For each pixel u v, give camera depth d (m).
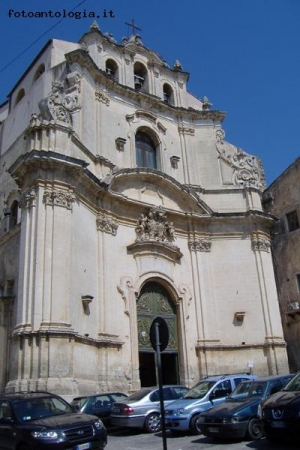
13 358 16.69
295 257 28.19
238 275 26.17
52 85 22.73
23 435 9.72
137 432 14.72
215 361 23.92
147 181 24.88
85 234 20.53
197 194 26.83
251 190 28.11
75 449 9.66
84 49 24.55
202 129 29.83
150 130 27.22
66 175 19.38
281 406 10.16
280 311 28.44
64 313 17.34
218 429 11.66
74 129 22.17
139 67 29.19
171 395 15.19
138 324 22.42
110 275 21.70
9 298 20.00
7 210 24.97
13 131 28.39
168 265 24.39
